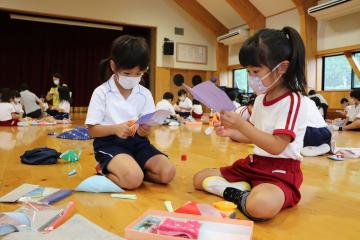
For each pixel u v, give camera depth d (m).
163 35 9.86
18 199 1.46
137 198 1.56
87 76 10.36
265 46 1.30
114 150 1.79
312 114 2.91
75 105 10.32
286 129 1.33
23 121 5.96
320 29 7.32
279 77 1.36
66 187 1.73
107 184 1.63
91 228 1.08
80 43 10.21
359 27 6.50
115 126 1.70
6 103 5.76
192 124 6.29
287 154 1.42
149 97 1.97
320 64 7.43
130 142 1.88
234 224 1.14
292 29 1.38
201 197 1.58
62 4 8.75
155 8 9.73
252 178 1.51
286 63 1.34
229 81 10.45
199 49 10.32
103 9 9.16
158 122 1.74
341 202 1.56
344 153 2.86
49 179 1.89
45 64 9.92
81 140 3.79
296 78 1.37
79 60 10.26
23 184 1.71
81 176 1.97
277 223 1.29
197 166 2.31
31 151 2.41
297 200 1.45
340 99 7.05
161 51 9.84
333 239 1.15
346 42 6.77
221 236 1.07
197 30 10.27
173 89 10.09
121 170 1.68
